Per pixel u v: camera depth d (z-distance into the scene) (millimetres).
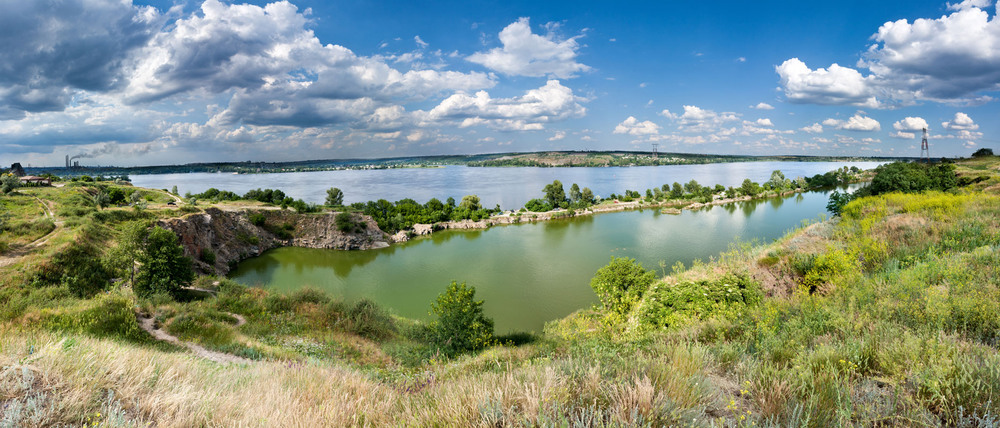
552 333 23297
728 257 21422
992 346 5605
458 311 25109
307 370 7406
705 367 5500
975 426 3383
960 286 8359
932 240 16859
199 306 30234
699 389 4203
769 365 5074
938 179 53562
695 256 63938
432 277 60281
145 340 20859
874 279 11617
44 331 6656
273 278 62125
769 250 20438
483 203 175750
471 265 66125
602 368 4879
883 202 25062
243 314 31250
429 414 4250
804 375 4223
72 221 47344
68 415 3811
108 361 5055
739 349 6465
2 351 4844
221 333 23672
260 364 9031
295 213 88750
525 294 49969
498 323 40656
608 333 15211
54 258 35406
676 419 3580
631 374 4547
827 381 4270
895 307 7855
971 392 3639
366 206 118688
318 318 31531
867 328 6762
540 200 143875
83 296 32750
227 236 75188
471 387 4574
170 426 4070
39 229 43219
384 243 86000
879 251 16359
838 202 47938
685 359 5340
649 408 3619
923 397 3734
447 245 84000
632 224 98688
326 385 6121
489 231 99312
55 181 117812
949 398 3678
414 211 113562
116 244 47312
